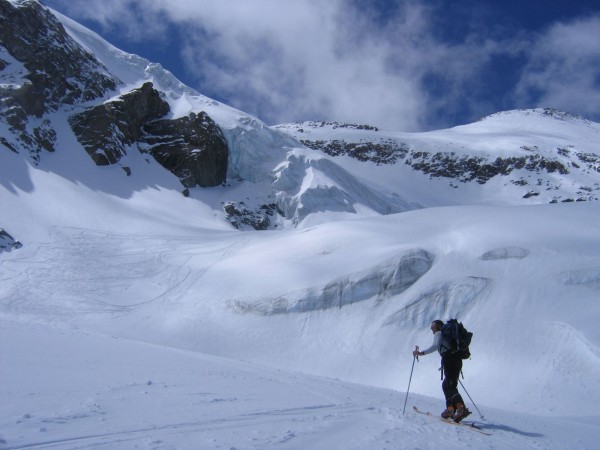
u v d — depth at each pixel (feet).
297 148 287.48
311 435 20.04
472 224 115.03
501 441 22.75
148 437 18.04
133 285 136.98
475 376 78.54
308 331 103.96
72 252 153.99
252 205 247.91
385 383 85.15
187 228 192.13
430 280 100.07
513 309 86.94
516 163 533.55
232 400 27.27
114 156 228.63
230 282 127.13
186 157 249.55
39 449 15.84
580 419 41.11
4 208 165.17
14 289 129.29
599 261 89.92
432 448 19.74
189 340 108.47
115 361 41.04
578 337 74.08
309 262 122.42
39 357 38.50
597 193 485.56
